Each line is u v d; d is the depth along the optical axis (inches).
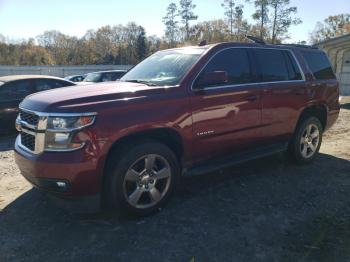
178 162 174.2
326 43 768.9
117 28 3479.3
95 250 137.3
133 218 161.0
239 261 130.4
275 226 154.9
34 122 149.3
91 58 3457.2
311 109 238.4
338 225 155.9
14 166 243.9
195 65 176.2
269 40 2068.2
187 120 167.3
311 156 239.9
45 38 3629.4
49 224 157.4
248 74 197.0
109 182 151.9
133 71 207.6
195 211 168.6
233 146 192.2
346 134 341.1
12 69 1612.9
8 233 150.1
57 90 167.8
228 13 2218.3
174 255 134.1
